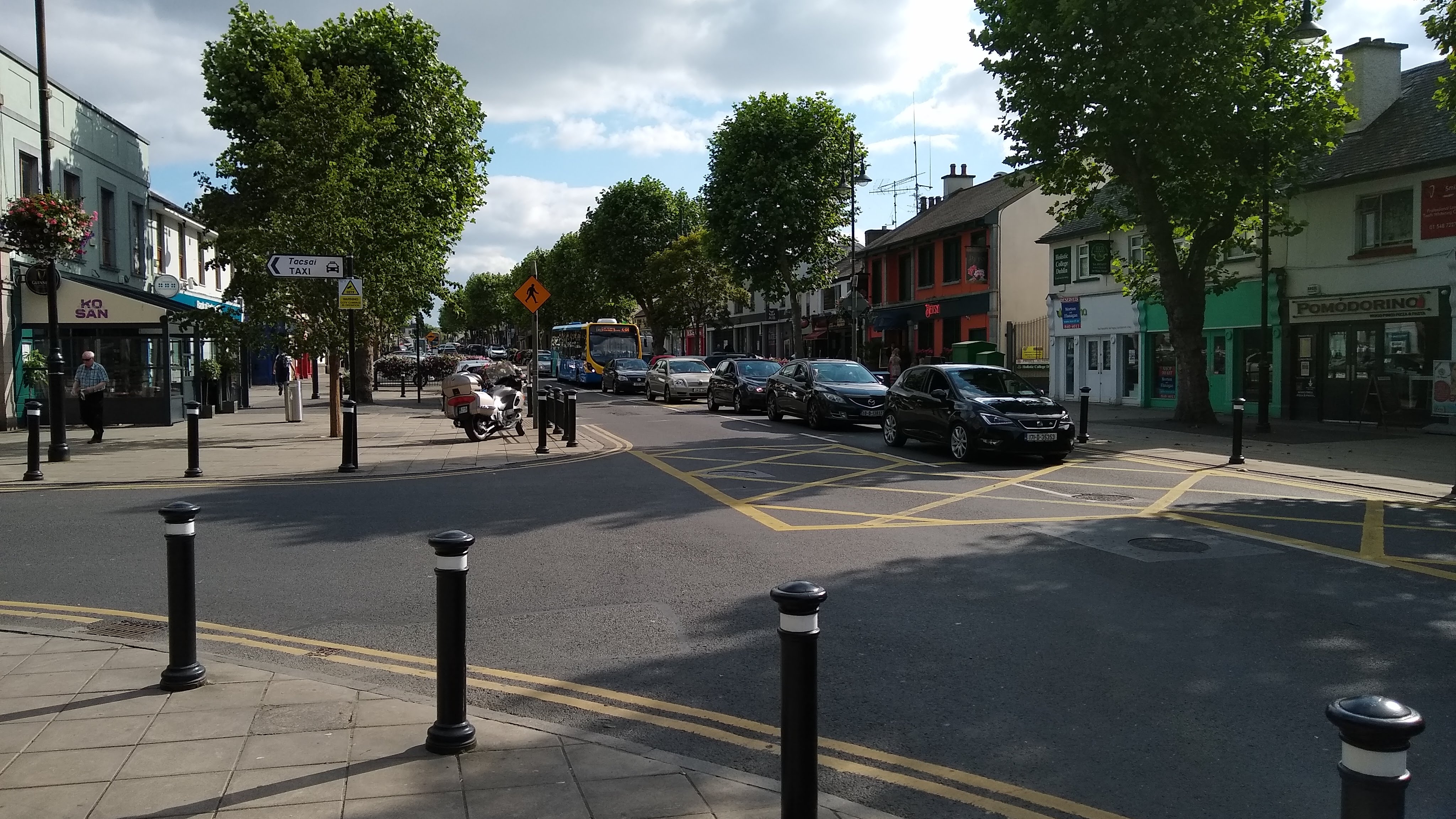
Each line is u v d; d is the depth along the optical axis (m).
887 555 8.37
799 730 3.34
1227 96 18.00
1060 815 3.79
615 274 63.19
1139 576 7.56
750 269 43.06
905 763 4.27
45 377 21.67
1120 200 22.28
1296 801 3.91
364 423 24.16
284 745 4.30
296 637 6.16
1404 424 20.06
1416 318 19.88
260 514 10.51
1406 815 3.51
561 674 5.45
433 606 6.88
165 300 24.39
